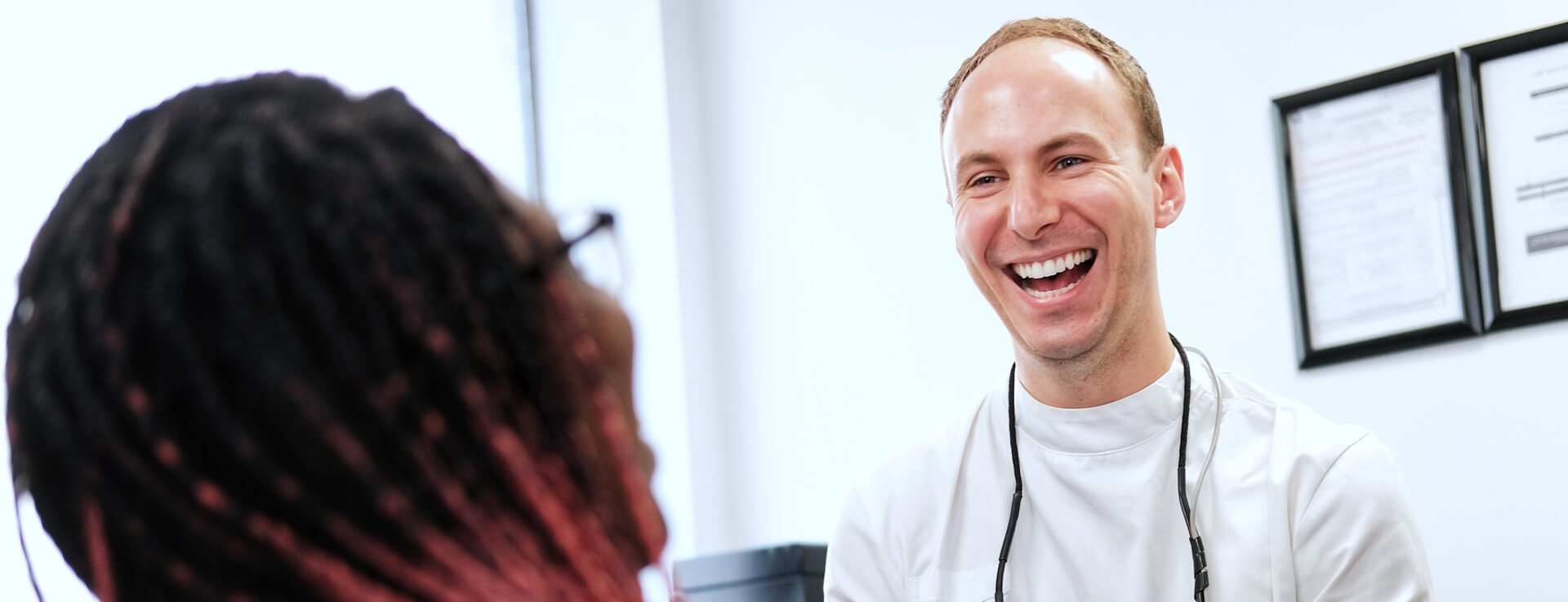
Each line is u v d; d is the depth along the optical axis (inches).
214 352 13.9
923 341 110.0
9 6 90.8
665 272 121.8
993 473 59.1
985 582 57.2
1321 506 53.0
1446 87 87.4
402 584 14.1
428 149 15.5
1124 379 55.3
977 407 60.9
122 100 95.9
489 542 14.3
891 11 114.5
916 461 61.0
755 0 123.2
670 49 123.7
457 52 121.0
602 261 18.4
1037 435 57.7
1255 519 53.4
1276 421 55.6
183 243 14.2
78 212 15.2
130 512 14.3
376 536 14.0
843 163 116.4
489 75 123.8
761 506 119.1
